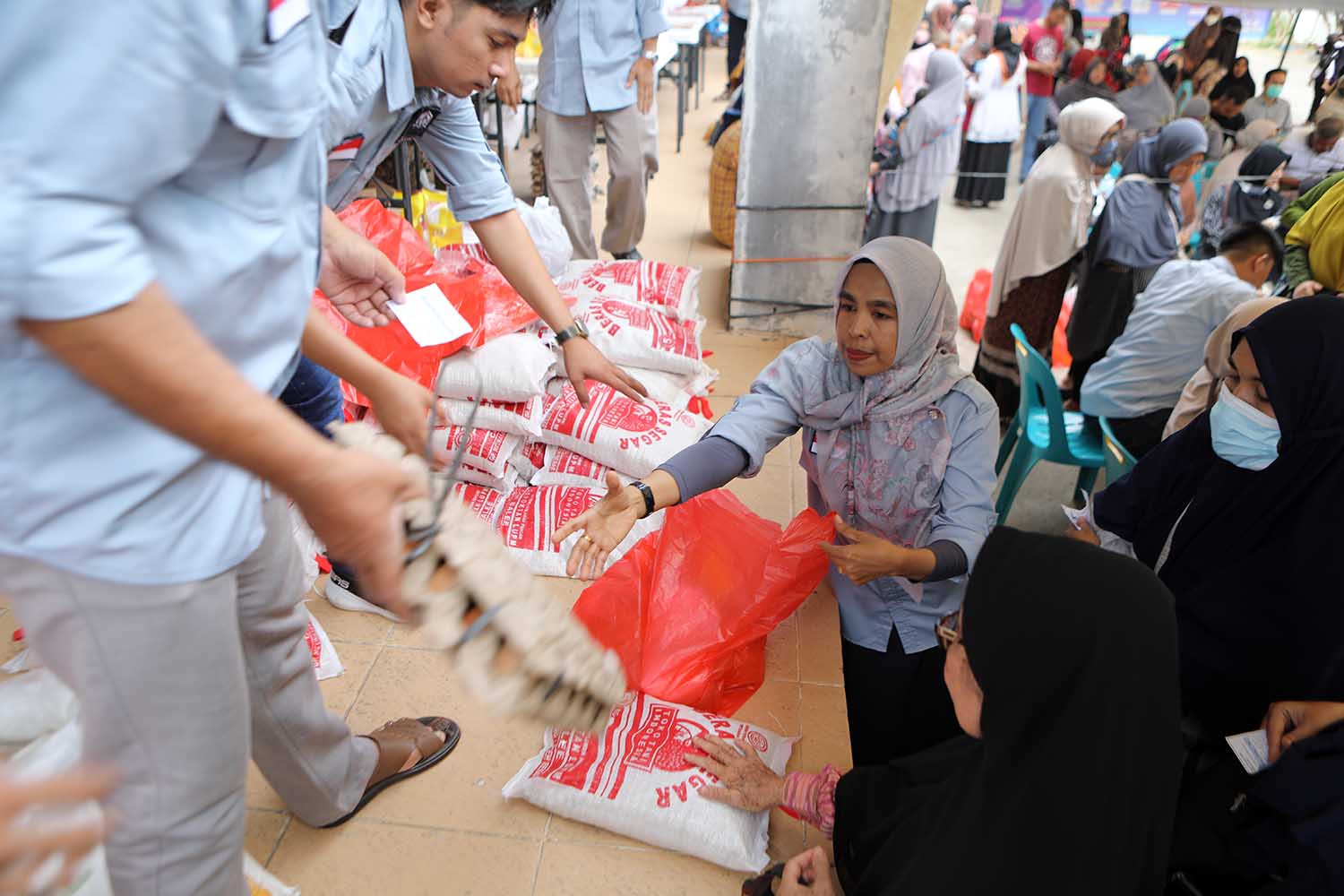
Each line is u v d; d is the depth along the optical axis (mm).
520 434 2588
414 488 986
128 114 716
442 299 2293
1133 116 4055
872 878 1462
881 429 2043
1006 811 1213
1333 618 1803
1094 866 1177
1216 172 3986
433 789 1852
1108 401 3348
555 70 3988
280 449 831
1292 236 3541
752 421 2074
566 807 1779
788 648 2262
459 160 1931
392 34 1550
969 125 4660
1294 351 1796
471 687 951
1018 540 1271
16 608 993
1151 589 1195
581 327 2102
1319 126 3881
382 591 961
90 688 1019
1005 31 4465
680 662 2006
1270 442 1860
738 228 3994
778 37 3631
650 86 4180
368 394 1532
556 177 4238
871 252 1941
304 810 1675
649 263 3383
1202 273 3248
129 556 935
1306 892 1378
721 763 1808
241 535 1048
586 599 1991
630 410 2707
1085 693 1173
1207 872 1570
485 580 976
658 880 1706
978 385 2066
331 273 1808
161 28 710
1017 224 4051
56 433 851
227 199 911
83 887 1303
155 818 1113
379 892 1667
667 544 2119
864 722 2174
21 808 663
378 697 2047
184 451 924
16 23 674
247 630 1381
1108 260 3936
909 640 2104
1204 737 1895
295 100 910
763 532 2154
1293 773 1485
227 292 936
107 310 740
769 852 1784
